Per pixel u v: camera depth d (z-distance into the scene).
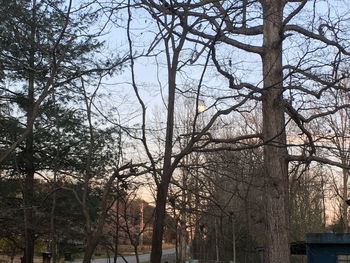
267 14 10.20
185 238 12.95
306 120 12.80
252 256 23.91
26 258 8.98
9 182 16.53
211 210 9.93
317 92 11.83
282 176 12.96
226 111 6.80
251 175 9.34
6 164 16.03
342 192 39.81
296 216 26.27
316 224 35.44
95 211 10.65
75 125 15.99
